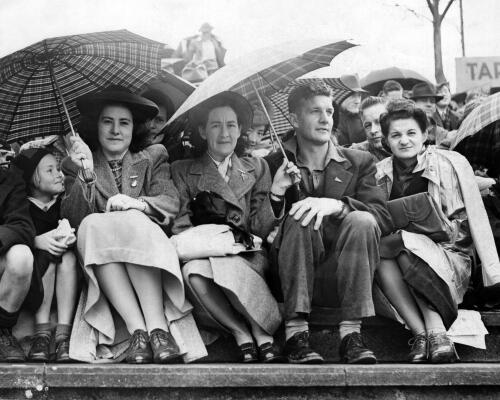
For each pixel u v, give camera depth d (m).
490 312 5.69
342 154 5.75
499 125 6.25
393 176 5.91
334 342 5.56
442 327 5.41
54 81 5.67
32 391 4.87
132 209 5.36
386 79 7.87
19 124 5.88
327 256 5.49
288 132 5.96
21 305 5.23
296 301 5.22
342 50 6.02
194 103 5.33
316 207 5.30
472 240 5.95
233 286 5.21
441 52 8.59
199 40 8.28
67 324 5.30
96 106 5.67
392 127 5.86
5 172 5.45
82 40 5.69
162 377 4.89
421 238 5.51
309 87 5.77
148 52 5.89
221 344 5.50
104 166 5.63
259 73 6.02
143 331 5.18
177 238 5.35
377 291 5.54
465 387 5.13
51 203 5.61
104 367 4.90
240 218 5.57
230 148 5.70
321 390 5.05
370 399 5.07
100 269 5.20
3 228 5.21
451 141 6.94
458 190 5.84
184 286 5.31
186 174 5.70
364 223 5.28
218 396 4.99
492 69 8.38
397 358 5.61
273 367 4.99
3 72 5.68
